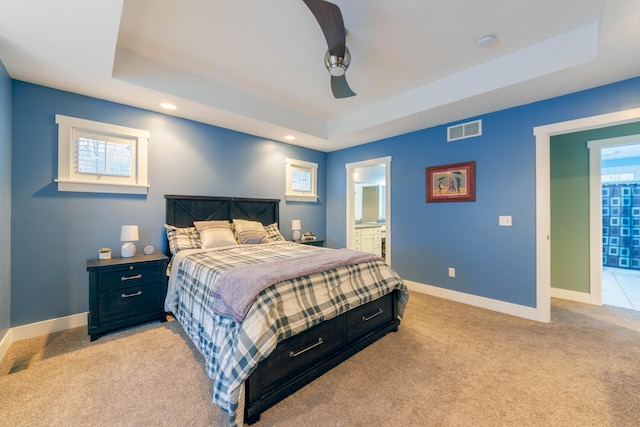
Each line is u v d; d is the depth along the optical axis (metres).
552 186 3.61
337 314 1.92
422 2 1.80
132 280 2.54
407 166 3.93
